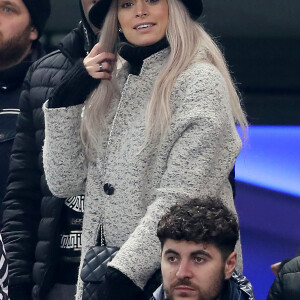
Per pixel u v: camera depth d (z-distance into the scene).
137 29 16.41
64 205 17.88
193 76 15.93
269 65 36.78
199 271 13.96
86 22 18.86
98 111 16.56
